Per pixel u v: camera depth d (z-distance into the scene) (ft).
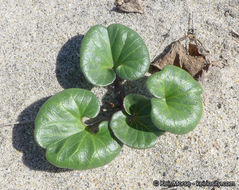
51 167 1.15
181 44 1.21
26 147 1.16
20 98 1.19
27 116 1.18
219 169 1.16
